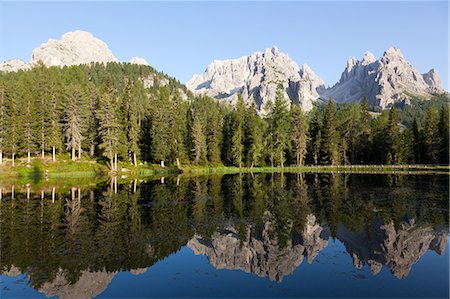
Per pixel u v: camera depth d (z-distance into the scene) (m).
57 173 63.59
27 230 21.97
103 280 14.22
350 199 33.84
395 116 88.12
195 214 27.02
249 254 17.62
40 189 42.72
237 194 38.16
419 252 17.72
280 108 88.88
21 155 70.38
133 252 17.75
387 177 58.19
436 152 86.06
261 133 87.25
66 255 17.17
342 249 18.42
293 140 90.81
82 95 76.44
